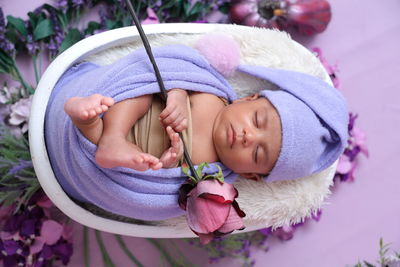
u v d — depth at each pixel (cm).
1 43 133
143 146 103
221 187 91
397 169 164
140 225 115
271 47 117
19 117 131
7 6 140
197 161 108
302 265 160
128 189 104
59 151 104
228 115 107
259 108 108
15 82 140
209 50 112
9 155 125
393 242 163
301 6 149
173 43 116
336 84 157
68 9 142
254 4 149
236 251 153
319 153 113
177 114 96
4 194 127
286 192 117
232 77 119
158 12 147
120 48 117
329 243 162
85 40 109
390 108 164
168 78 103
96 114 84
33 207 136
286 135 106
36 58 142
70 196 117
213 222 89
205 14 154
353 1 163
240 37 117
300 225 158
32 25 137
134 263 150
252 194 117
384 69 164
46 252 134
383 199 164
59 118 102
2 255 133
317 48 158
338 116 112
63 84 109
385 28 164
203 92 109
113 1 144
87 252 146
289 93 112
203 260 154
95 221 112
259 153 107
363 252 162
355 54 164
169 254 152
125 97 99
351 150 156
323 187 120
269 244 158
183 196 98
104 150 92
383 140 164
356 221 163
